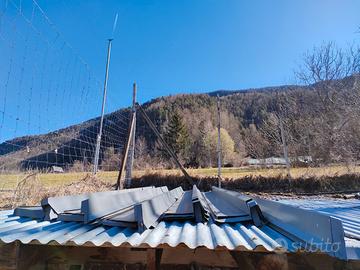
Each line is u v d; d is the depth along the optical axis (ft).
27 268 6.21
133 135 32.71
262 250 4.70
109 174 38.11
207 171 62.80
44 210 7.76
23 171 21.52
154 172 55.77
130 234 5.76
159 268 5.95
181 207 9.51
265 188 46.68
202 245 4.85
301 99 64.90
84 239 5.29
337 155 52.80
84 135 29.19
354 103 50.93
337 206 10.91
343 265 5.09
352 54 55.36
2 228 6.68
